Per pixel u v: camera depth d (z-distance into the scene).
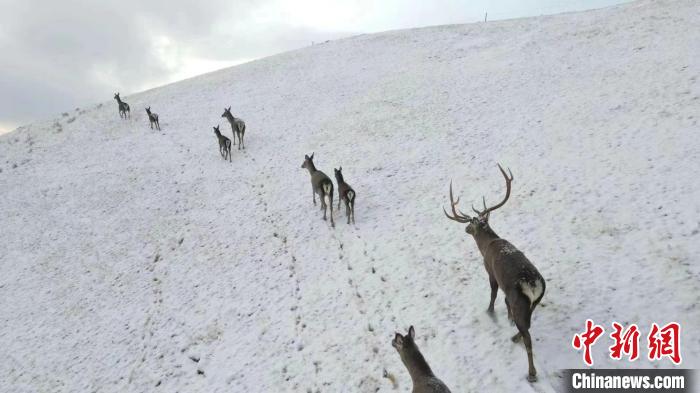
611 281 7.98
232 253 13.67
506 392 6.36
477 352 7.25
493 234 7.62
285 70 32.47
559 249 9.33
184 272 13.34
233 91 30.33
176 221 16.59
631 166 11.60
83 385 10.09
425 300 9.03
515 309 6.21
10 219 19.39
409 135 18.47
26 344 12.07
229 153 20.44
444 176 14.67
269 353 9.21
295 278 11.55
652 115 13.77
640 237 8.93
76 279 14.58
